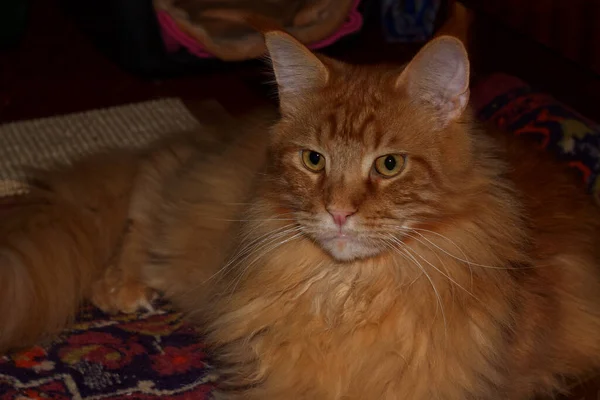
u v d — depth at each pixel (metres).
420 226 0.65
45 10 1.67
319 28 1.11
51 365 0.79
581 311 0.79
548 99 1.01
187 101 1.22
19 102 1.29
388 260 0.66
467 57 0.64
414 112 0.65
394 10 1.43
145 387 0.77
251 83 1.34
